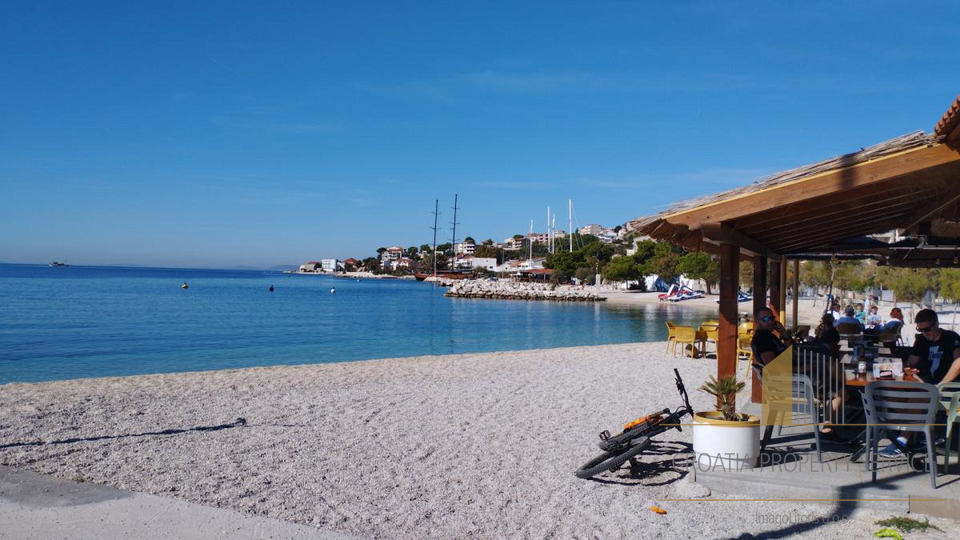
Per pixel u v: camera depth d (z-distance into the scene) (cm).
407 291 11200
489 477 676
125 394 1241
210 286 11300
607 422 969
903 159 560
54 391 1288
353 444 823
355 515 561
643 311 6116
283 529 525
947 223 861
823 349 732
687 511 568
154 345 2723
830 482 582
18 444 812
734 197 632
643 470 693
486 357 2027
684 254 9100
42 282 11119
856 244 1134
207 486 639
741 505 578
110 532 513
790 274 4878
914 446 626
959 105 465
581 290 8750
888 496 552
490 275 17000
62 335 3038
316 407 1093
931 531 508
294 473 689
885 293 4428
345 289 11769
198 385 1372
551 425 945
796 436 771
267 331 3462
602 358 1948
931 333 691
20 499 594
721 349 706
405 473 691
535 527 536
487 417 1004
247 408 1084
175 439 851
